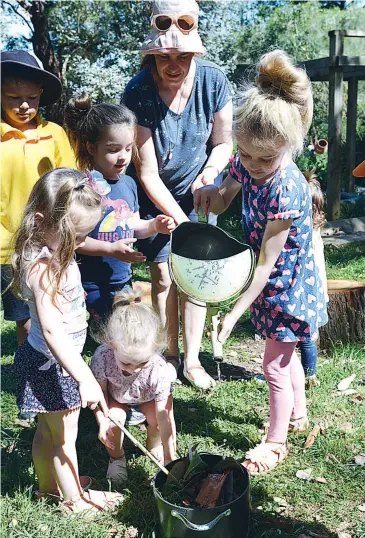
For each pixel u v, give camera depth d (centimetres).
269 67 252
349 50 1905
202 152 379
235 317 265
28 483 279
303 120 261
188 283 247
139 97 358
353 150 1226
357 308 446
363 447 308
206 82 364
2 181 339
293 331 282
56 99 356
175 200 390
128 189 338
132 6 1370
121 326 251
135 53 1348
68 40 1387
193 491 243
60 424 249
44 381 244
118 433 279
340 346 443
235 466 247
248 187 281
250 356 448
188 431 325
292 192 265
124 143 319
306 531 245
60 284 237
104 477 288
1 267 351
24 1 1170
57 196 227
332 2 2498
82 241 240
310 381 374
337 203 983
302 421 321
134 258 308
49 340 229
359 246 852
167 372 271
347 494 270
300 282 281
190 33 336
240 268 244
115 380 272
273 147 247
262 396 367
